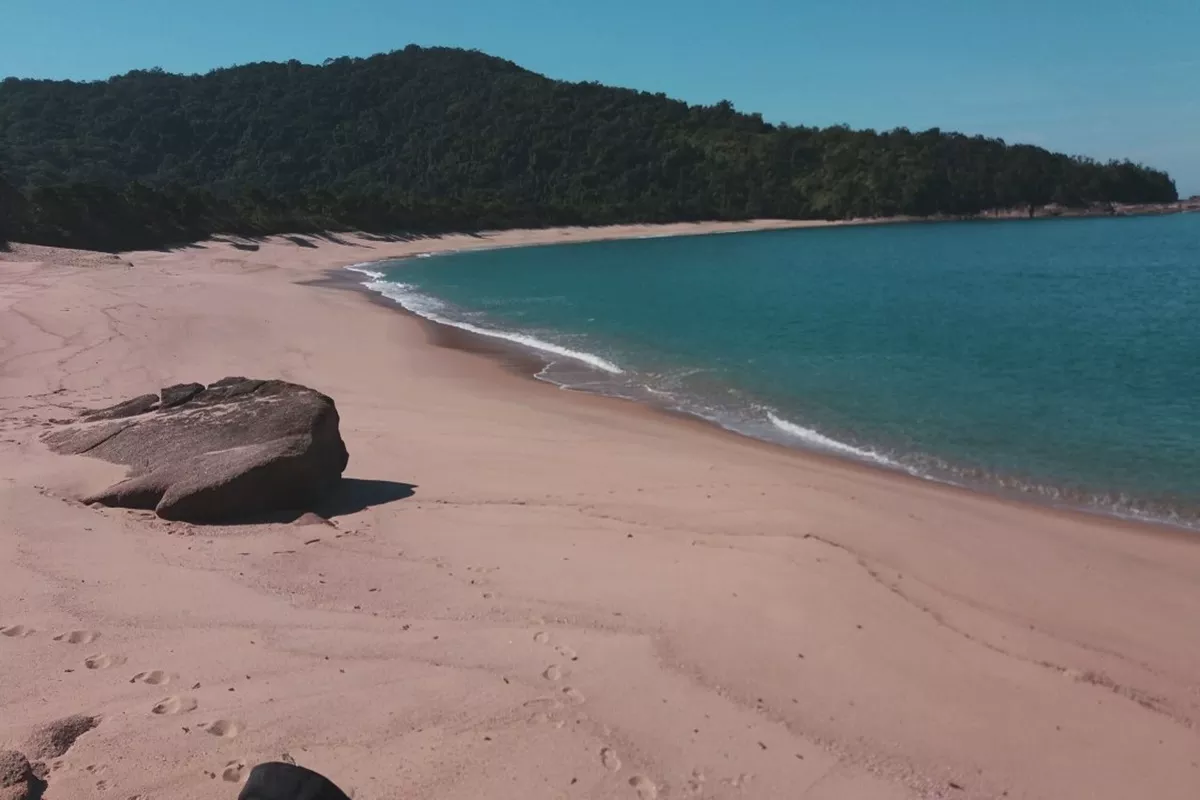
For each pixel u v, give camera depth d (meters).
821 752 4.23
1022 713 4.64
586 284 38.03
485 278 41.97
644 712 4.48
